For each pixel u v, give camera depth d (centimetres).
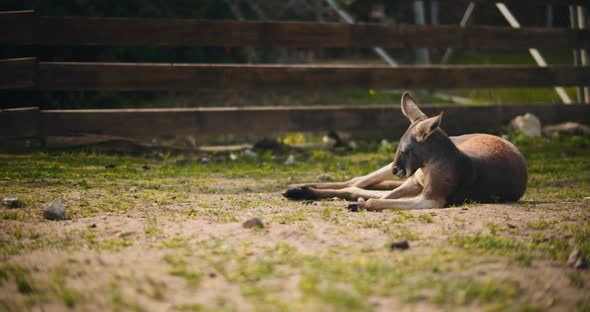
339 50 2239
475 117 1477
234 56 1825
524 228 653
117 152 1205
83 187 880
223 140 1462
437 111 1449
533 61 2548
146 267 502
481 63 2467
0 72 1158
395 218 695
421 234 613
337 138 1409
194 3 1770
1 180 901
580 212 764
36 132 1172
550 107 1543
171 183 959
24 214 694
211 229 629
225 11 1836
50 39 1192
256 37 1323
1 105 1330
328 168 1155
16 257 535
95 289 452
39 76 1180
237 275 475
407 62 2255
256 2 1980
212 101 1653
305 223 660
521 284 476
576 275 500
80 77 1202
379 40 1411
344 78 1376
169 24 1262
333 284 456
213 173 1074
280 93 1780
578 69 1561
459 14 2322
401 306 423
